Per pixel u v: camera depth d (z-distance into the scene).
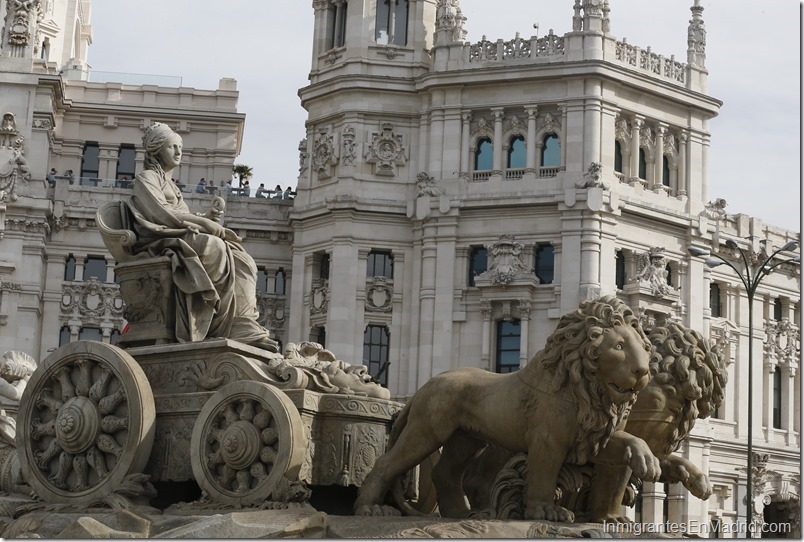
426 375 69.19
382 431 14.41
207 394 14.06
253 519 12.26
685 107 74.12
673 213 72.25
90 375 14.23
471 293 69.44
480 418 13.32
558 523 12.41
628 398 12.55
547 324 68.12
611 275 68.69
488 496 14.22
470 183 70.75
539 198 68.94
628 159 71.50
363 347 70.50
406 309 70.81
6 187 70.69
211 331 15.22
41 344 71.44
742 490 75.00
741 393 77.25
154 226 15.37
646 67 72.44
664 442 13.65
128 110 80.88
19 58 73.00
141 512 13.44
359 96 72.56
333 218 71.50
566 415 12.72
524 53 71.12
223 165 81.81
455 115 71.50
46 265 72.31
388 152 72.50
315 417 14.06
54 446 14.23
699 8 75.44
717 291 77.62
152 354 14.60
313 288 72.25
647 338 12.89
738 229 78.00
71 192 73.00
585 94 69.62
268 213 74.94
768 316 80.25
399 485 13.95
